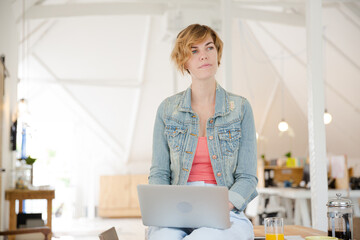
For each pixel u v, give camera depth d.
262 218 7.27
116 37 8.30
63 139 10.62
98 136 10.27
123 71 8.98
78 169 10.08
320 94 3.63
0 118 4.27
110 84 9.06
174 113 1.88
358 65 7.41
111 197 9.78
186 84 9.13
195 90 1.88
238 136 1.81
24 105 5.93
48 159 10.82
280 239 1.76
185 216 1.57
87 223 8.65
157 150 1.90
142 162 10.66
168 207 1.57
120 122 9.90
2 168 4.44
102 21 7.95
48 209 5.01
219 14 7.10
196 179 1.80
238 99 1.88
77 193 9.98
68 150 10.65
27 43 7.63
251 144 1.82
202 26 1.87
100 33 8.18
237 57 9.09
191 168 1.81
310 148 3.65
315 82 3.64
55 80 8.88
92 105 9.56
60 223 8.66
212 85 1.88
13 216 4.84
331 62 7.71
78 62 8.71
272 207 7.40
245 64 9.17
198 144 1.81
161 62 8.80
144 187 1.58
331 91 8.27
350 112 8.42
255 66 9.20
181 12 6.99
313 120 3.60
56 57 8.54
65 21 7.76
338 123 8.85
